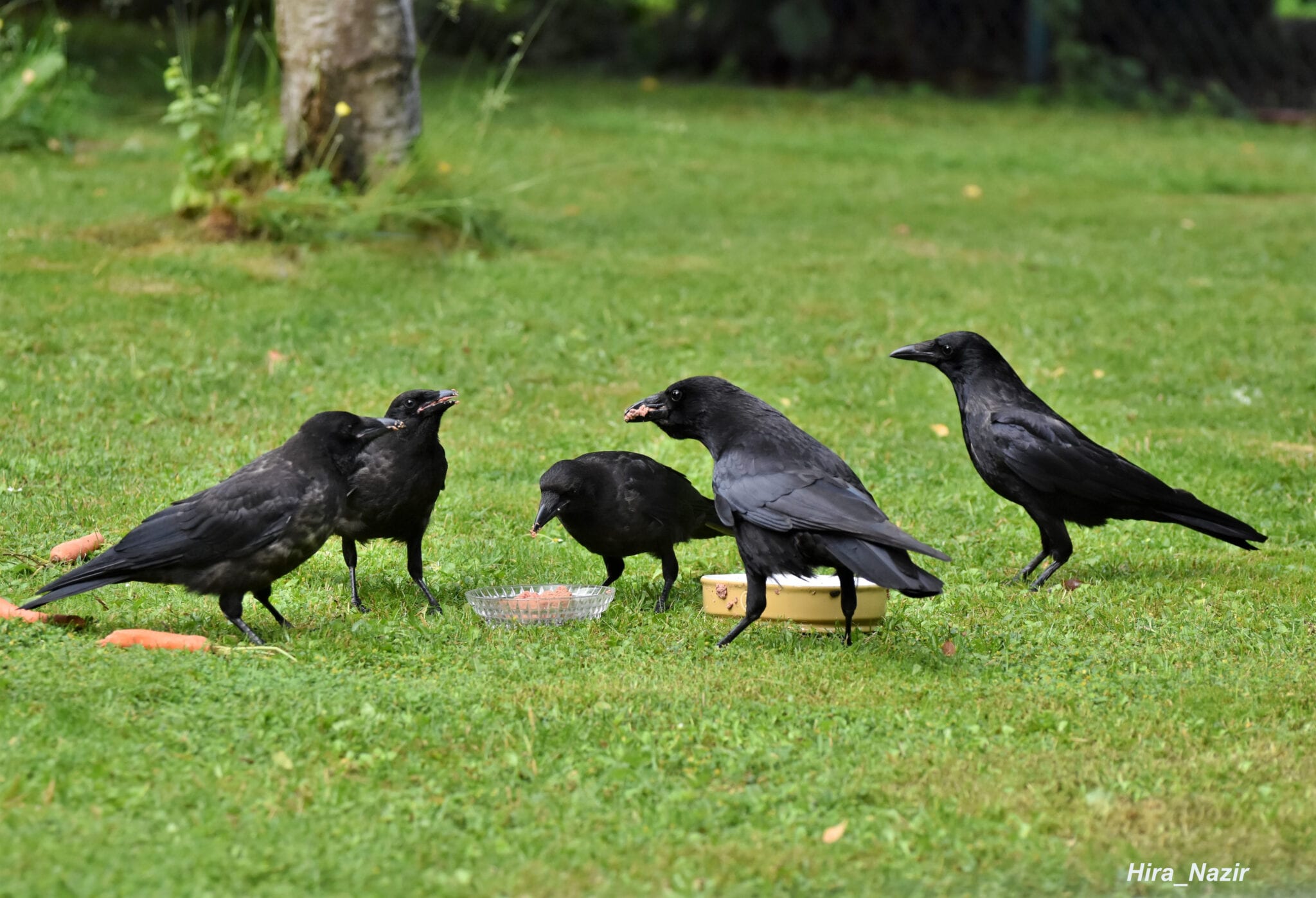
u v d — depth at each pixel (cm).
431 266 2055
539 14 4519
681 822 673
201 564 891
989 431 1136
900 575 859
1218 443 1513
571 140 3353
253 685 809
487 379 1655
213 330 1717
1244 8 4547
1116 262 2414
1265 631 983
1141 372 1814
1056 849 654
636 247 2345
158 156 2778
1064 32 4466
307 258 2009
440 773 712
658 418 1013
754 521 928
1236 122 4200
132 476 1258
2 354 1577
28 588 993
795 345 1855
